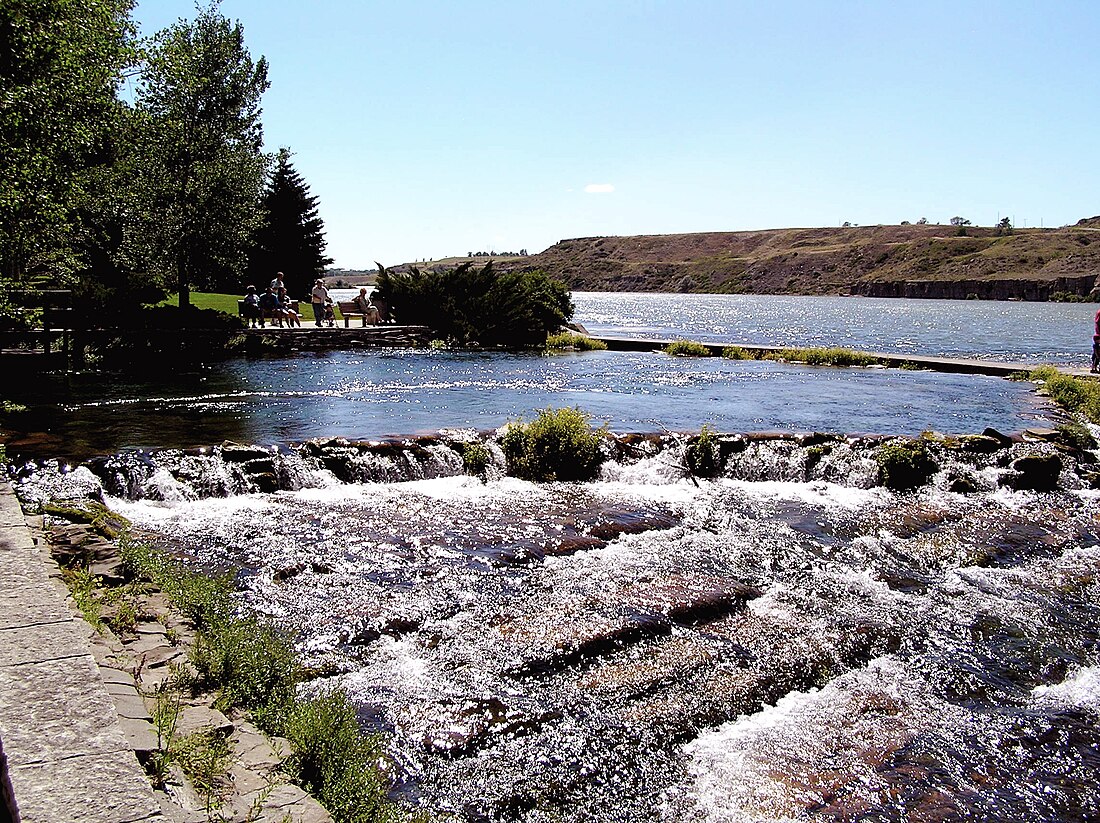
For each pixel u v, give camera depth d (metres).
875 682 6.36
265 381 18.52
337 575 7.65
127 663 4.82
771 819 4.71
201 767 3.79
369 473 11.01
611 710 5.67
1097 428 15.28
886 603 7.83
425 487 10.91
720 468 12.49
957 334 52.72
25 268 15.73
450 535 8.95
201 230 25.33
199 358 22.89
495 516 9.74
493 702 5.63
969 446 13.01
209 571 7.53
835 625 7.22
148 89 23.91
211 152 25.39
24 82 12.89
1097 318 22.98
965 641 7.13
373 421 13.66
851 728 5.70
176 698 4.46
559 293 35.25
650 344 30.19
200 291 42.94
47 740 3.18
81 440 11.27
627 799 4.82
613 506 10.42
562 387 19.05
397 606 7.01
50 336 19.70
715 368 24.14
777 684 6.17
